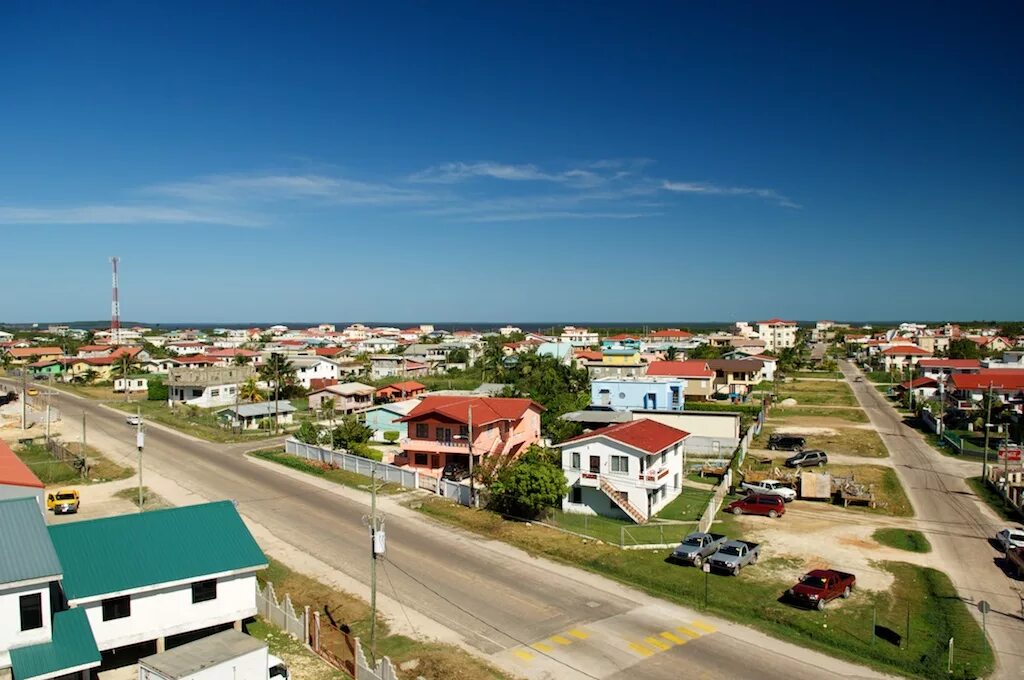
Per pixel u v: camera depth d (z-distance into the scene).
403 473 54.06
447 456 58.41
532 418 66.50
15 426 81.44
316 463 61.16
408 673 25.33
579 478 46.84
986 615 30.36
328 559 37.53
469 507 47.03
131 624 26.14
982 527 43.84
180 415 89.94
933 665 25.52
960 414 83.88
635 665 25.83
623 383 82.38
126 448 68.94
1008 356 116.81
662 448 46.91
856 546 39.94
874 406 100.44
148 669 22.09
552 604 31.53
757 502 46.88
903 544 40.28
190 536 28.73
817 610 30.58
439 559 37.44
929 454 67.19
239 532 29.59
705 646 27.41
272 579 34.66
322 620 30.05
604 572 35.53
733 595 32.25
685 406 92.81
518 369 110.38
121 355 134.12
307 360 130.00
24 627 23.03
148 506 48.12
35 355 153.88
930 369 117.69
